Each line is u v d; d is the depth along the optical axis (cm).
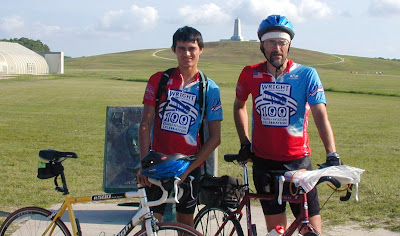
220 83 4531
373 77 7194
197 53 386
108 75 5991
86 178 819
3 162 943
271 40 372
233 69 8662
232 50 14062
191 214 395
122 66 10494
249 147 398
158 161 328
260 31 378
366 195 695
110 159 595
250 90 390
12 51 7044
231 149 1147
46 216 397
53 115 1861
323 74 7812
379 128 1642
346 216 595
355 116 2066
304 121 379
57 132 1395
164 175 329
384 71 11219
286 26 370
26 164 929
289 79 375
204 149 381
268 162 382
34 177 811
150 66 10512
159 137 388
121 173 594
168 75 388
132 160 592
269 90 378
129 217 601
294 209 376
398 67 12788
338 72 8919
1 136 1293
